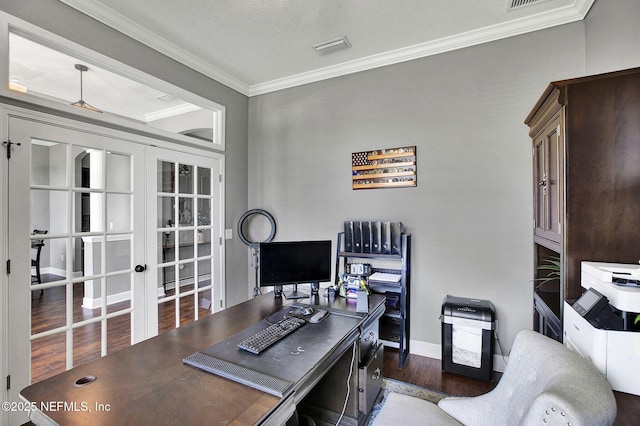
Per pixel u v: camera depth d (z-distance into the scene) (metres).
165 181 3.12
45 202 2.26
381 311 2.33
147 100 4.36
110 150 2.63
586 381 0.96
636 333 1.20
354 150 3.39
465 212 2.86
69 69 3.38
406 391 2.41
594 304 1.34
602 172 1.64
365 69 3.31
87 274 2.53
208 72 3.42
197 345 1.57
